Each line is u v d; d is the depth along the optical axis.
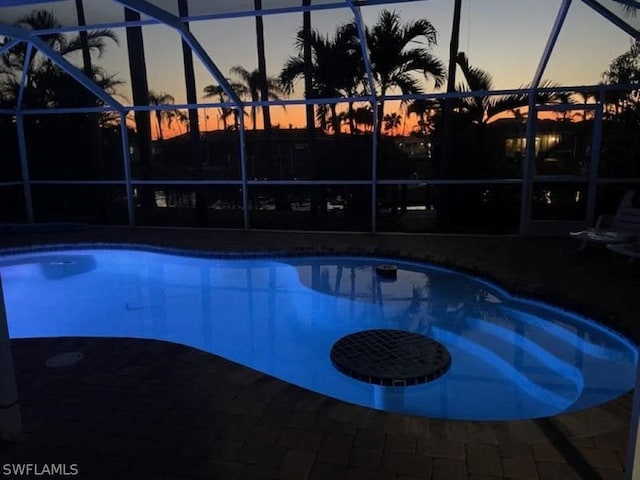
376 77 11.45
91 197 11.12
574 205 7.66
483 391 3.63
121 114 8.81
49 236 8.46
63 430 2.43
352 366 3.68
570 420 2.51
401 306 5.56
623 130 7.59
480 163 10.29
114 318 5.66
